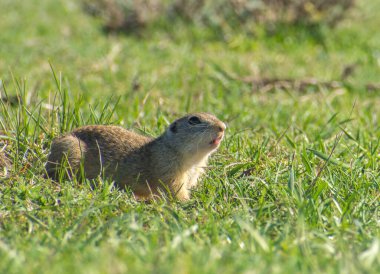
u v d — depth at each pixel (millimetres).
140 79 17922
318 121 14039
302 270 7027
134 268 6828
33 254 7309
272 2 24297
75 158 10547
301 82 17797
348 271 6934
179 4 24891
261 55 21828
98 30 25078
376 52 21938
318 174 9828
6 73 18703
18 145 10859
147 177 10664
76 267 6840
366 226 8586
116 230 8336
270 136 12727
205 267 6895
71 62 20516
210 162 11266
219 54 21984
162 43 23000
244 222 8109
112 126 11227
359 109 15766
